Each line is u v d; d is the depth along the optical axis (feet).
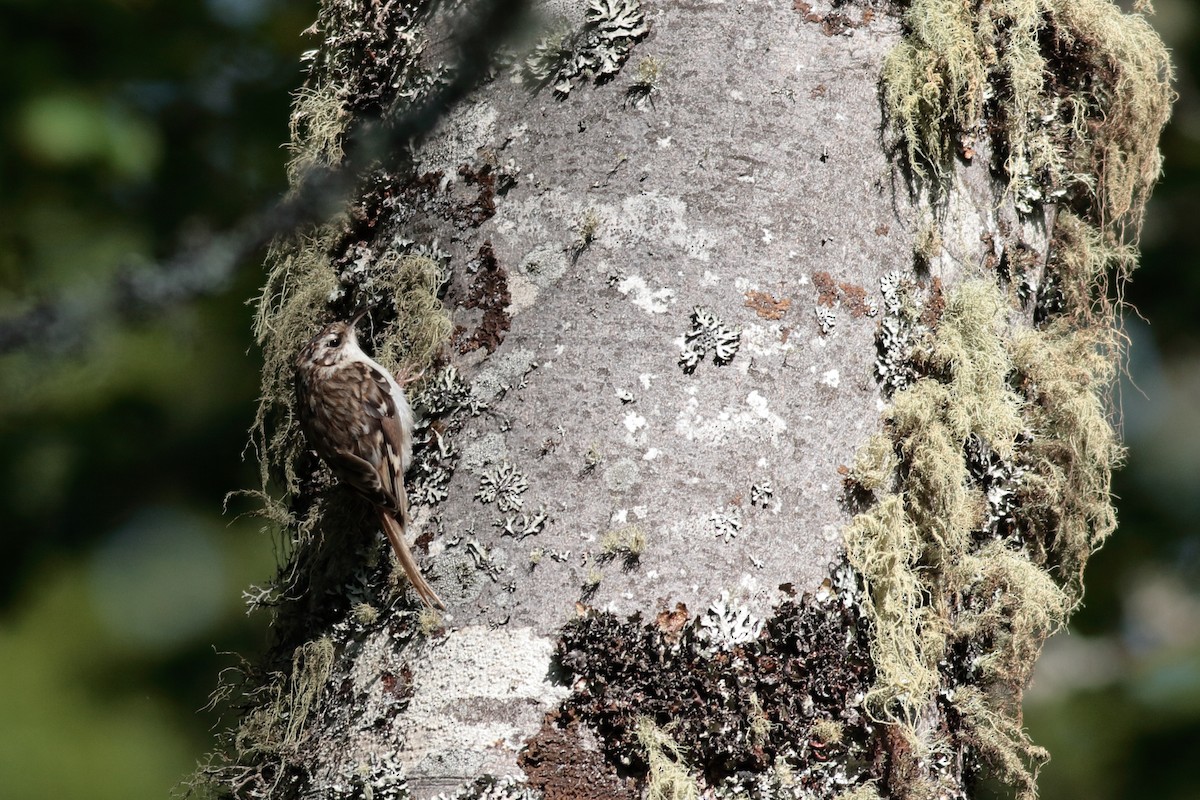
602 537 17.13
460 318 18.51
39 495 38.60
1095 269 22.66
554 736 16.55
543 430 17.61
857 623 17.57
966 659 19.07
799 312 17.98
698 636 16.81
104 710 37.70
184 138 38.65
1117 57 21.86
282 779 18.08
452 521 17.71
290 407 21.18
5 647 37.45
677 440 17.42
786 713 16.84
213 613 38.91
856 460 17.98
